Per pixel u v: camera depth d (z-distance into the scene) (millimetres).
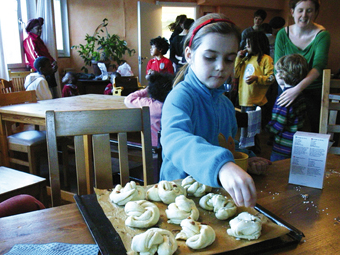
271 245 605
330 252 602
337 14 7285
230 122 1202
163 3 6590
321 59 1914
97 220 685
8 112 2102
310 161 922
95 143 1106
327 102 1530
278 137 1730
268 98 4008
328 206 809
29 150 2174
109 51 5660
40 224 685
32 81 3340
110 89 4641
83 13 6117
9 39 4395
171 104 948
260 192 893
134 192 769
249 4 6801
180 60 4289
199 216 724
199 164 650
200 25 914
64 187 2434
